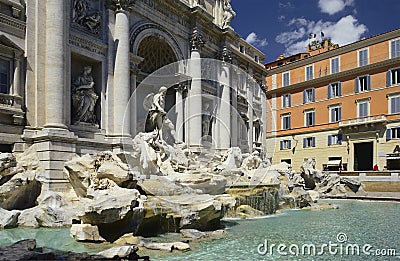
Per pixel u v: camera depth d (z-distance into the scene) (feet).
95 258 28.04
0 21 55.42
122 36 73.31
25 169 53.62
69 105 63.77
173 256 32.65
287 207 74.95
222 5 116.37
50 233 40.98
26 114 57.67
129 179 49.80
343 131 148.25
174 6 92.84
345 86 150.82
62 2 61.62
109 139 70.13
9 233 40.81
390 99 136.26
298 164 164.04
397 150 131.64
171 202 45.11
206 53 107.55
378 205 85.30
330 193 109.40
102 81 70.90
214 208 46.14
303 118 164.55
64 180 56.70
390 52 137.59
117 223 38.29
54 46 60.08
